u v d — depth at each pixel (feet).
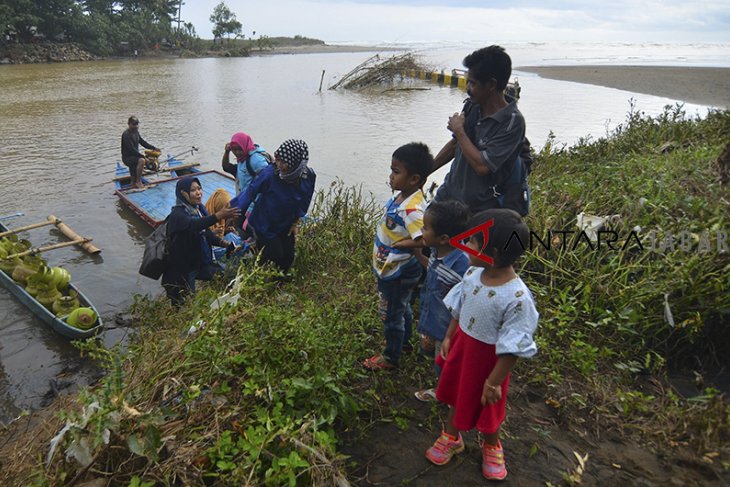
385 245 11.16
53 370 16.14
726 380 11.89
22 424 13.04
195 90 81.87
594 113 56.95
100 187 33.78
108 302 20.17
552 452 9.76
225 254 19.72
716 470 9.16
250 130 51.19
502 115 10.55
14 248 21.20
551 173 23.45
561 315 12.77
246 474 8.29
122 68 118.32
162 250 16.30
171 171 35.01
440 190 12.58
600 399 11.08
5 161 39.32
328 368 10.58
